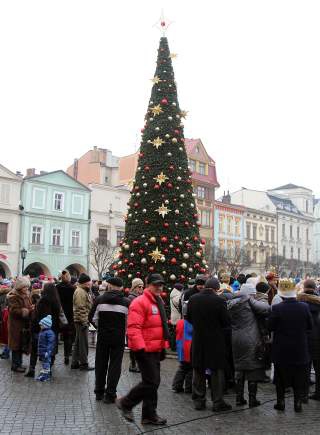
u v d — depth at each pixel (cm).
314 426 710
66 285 1202
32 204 4347
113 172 5559
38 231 4378
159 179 1503
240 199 6962
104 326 830
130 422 711
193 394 820
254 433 673
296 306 799
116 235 4941
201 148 5500
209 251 4725
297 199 7575
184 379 917
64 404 803
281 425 714
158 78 1616
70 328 1179
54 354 1090
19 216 4247
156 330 716
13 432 656
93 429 674
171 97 1611
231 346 921
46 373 982
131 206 1560
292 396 916
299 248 7169
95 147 5538
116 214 4953
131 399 711
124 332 836
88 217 4728
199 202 5338
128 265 1496
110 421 714
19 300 1062
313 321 884
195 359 797
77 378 1007
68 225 4581
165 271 1446
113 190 4962
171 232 1487
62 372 1069
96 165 5472
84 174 5572
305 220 7394
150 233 1488
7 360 1232
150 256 1471
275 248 6569
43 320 984
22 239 4241
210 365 783
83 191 4719
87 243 4700
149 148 1572
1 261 4072
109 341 824
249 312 828
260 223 6350
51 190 4488
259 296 927
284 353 786
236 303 832
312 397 894
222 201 6094
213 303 799
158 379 712
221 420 735
